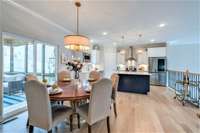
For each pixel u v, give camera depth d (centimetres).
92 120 213
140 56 870
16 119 296
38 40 387
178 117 315
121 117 315
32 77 289
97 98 214
